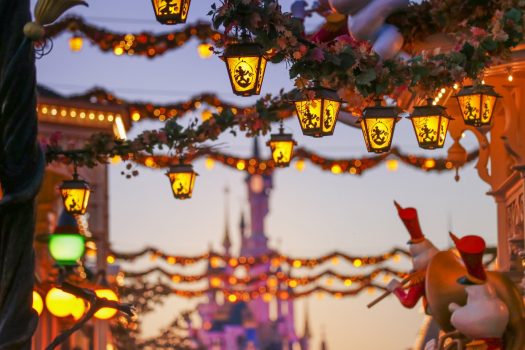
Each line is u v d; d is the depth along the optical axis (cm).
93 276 2695
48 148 1894
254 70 1251
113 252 3475
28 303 1024
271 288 3784
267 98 1934
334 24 1636
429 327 2258
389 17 1572
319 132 1299
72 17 2319
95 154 1903
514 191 1861
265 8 1240
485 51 1355
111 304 1128
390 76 1320
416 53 1585
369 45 1323
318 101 1288
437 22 1533
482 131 1941
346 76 1295
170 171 1950
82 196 1850
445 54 1345
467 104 1416
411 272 1584
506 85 1695
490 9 1499
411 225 1585
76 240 2025
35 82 1027
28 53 1020
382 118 1327
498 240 1945
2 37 1021
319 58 1266
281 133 1959
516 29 1366
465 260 1431
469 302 1442
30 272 1027
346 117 1812
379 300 1585
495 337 1438
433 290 1487
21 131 1019
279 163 1958
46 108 2802
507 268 1933
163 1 1266
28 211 1026
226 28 1245
